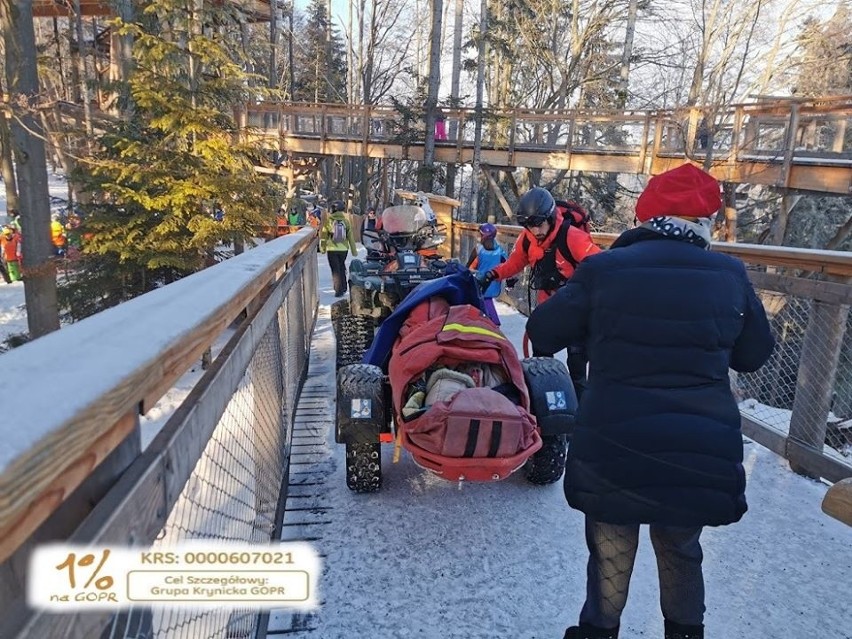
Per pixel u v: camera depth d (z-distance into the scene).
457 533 3.07
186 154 9.23
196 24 10.02
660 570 1.92
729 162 12.39
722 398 1.75
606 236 6.54
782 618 2.50
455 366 3.10
